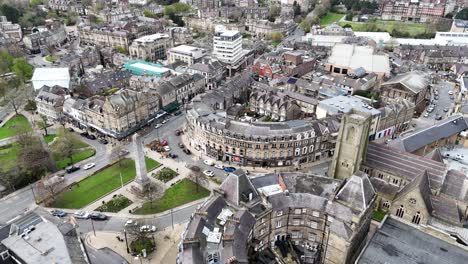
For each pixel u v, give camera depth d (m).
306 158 166.12
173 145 180.75
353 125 128.50
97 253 114.19
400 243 102.25
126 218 130.12
